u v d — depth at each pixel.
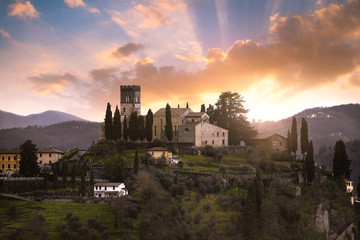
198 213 97.75
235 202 105.38
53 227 89.44
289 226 104.38
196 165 134.38
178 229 90.69
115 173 121.62
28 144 127.25
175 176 120.38
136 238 85.62
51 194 111.38
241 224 94.62
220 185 114.25
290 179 123.94
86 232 86.19
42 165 146.38
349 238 122.44
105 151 144.25
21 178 118.06
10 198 107.69
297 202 111.25
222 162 138.88
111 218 97.12
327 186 124.88
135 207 99.94
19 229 84.00
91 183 118.94
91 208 103.31
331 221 118.06
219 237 89.88
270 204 103.94
